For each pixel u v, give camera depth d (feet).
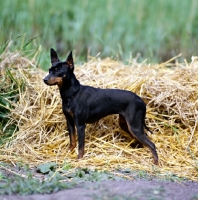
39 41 44.91
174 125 32.50
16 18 55.36
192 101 33.14
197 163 28.84
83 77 34.94
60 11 57.62
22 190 22.85
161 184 24.68
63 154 30.22
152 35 55.52
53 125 32.48
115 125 32.22
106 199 21.44
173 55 52.06
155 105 33.24
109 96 29.84
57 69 28.91
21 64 36.45
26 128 31.99
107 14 56.85
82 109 29.50
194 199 22.11
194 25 57.26
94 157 29.50
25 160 29.04
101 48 54.08
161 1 59.57
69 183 24.14
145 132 32.12
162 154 30.25
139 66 36.76
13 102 33.68
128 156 30.30
